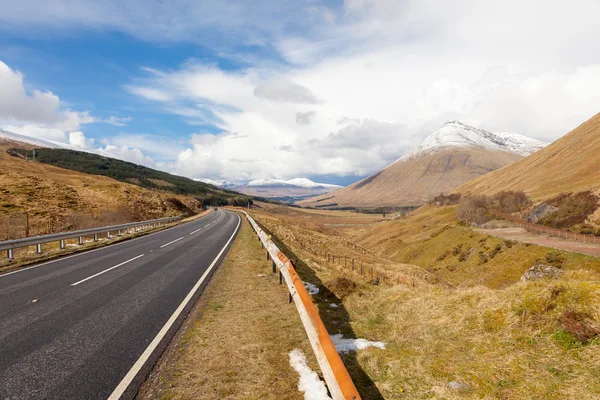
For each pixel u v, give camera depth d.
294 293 5.44
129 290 7.57
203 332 5.07
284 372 3.84
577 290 4.18
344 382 2.68
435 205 144.50
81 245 16.36
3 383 3.44
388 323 5.65
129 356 4.17
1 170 44.50
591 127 106.69
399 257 68.44
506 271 35.41
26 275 9.23
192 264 11.14
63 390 3.33
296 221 84.06
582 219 48.56
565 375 3.19
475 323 4.76
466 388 3.31
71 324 5.30
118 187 54.88
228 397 3.31
